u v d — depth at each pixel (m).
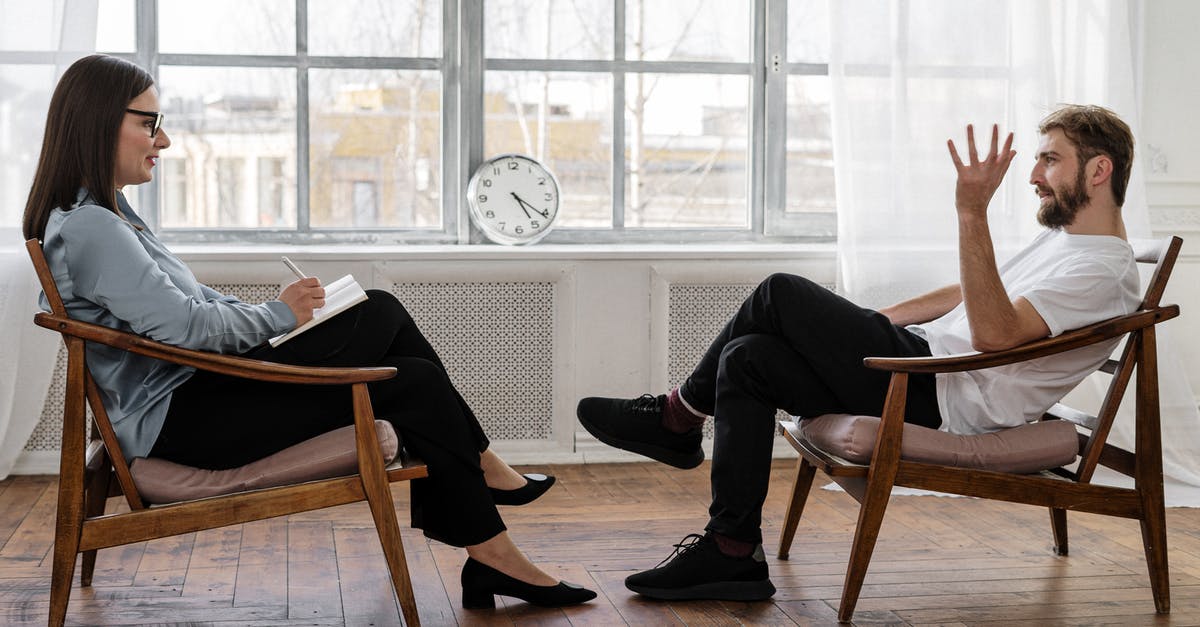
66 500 1.90
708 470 3.59
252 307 2.04
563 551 2.69
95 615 2.21
